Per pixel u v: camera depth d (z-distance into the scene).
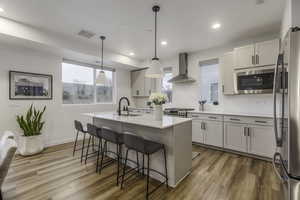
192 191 2.00
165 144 2.20
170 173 2.14
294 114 1.06
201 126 3.79
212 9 2.41
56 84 3.97
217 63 4.16
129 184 2.17
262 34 3.35
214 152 3.41
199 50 4.40
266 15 2.58
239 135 3.23
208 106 4.29
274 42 2.91
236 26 2.99
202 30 3.15
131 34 3.33
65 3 2.26
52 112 3.89
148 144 1.97
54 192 1.97
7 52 3.23
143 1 2.21
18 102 3.38
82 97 4.68
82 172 2.50
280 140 1.36
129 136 2.04
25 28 2.88
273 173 2.44
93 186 2.11
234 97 3.86
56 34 3.31
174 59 5.01
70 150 3.53
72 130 4.29
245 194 1.93
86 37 3.48
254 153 3.04
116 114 3.26
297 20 1.82
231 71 3.55
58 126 4.01
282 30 2.68
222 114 3.46
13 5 2.29
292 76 1.06
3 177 1.44
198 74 4.46
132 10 2.45
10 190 2.00
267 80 3.01
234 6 2.34
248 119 3.11
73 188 2.06
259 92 3.12
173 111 4.21
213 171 2.53
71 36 3.43
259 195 1.91
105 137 2.46
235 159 3.01
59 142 4.01
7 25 2.67
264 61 3.02
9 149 1.45
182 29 3.11
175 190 2.03
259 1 2.21
